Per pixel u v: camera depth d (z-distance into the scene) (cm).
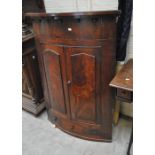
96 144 159
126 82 110
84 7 151
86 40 117
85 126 157
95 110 145
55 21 120
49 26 125
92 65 125
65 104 157
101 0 140
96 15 105
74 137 169
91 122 152
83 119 154
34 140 169
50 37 130
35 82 186
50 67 146
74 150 155
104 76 127
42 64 154
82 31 115
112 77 127
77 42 120
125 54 146
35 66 181
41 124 188
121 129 172
